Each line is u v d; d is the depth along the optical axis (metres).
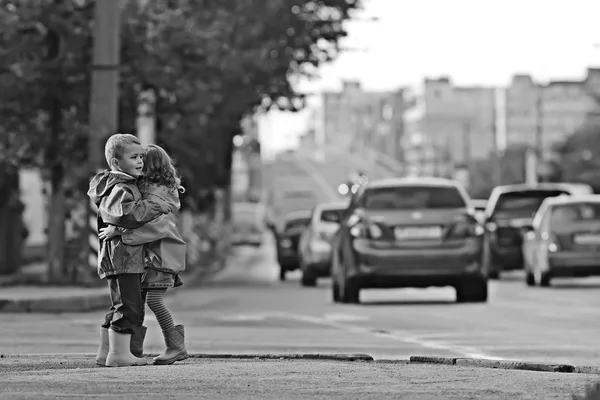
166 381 19.50
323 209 75.88
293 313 45.94
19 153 63.62
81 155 62.72
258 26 70.25
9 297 48.09
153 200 23.03
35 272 80.31
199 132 73.50
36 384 19.02
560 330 36.84
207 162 90.50
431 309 47.19
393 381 19.72
